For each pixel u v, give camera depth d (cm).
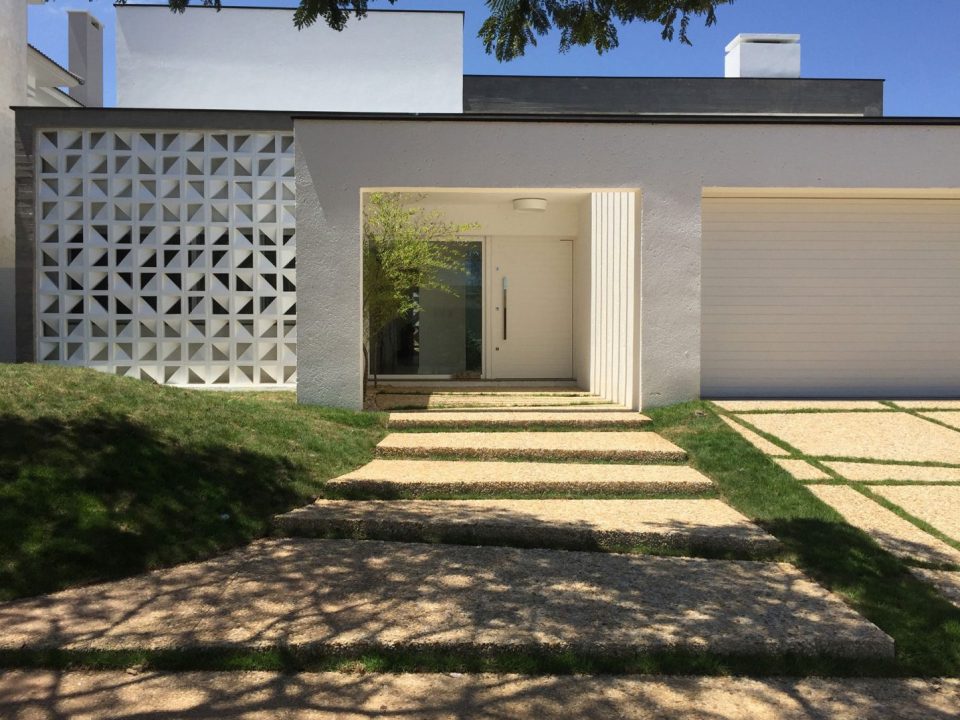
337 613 418
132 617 411
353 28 1440
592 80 1538
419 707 337
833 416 872
